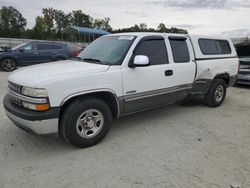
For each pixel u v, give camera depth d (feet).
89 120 12.54
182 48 17.10
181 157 11.92
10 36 208.23
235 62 21.59
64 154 12.07
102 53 14.79
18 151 12.28
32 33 192.13
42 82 10.93
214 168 10.96
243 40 66.69
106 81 12.70
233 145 13.35
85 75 12.00
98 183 9.80
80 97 12.26
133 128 15.57
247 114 18.90
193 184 9.80
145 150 12.59
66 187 9.55
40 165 11.05
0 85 27.68
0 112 17.75
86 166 11.02
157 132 14.98
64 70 12.21
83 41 85.97
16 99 11.91
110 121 13.42
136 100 14.28
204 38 19.17
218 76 20.17
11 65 40.98
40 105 10.94
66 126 11.82
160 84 15.34
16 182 9.78
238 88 29.71
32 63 42.01
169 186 9.66
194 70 17.63
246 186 9.69
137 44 14.29
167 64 15.75
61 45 44.47
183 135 14.60
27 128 11.45
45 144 13.07
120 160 11.56
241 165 11.25
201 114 18.69
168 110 19.53
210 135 14.69
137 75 14.01
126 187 9.58
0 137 13.73
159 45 15.53
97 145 13.07
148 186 9.64
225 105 21.45
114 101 13.38
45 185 9.64
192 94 18.19
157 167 10.98
